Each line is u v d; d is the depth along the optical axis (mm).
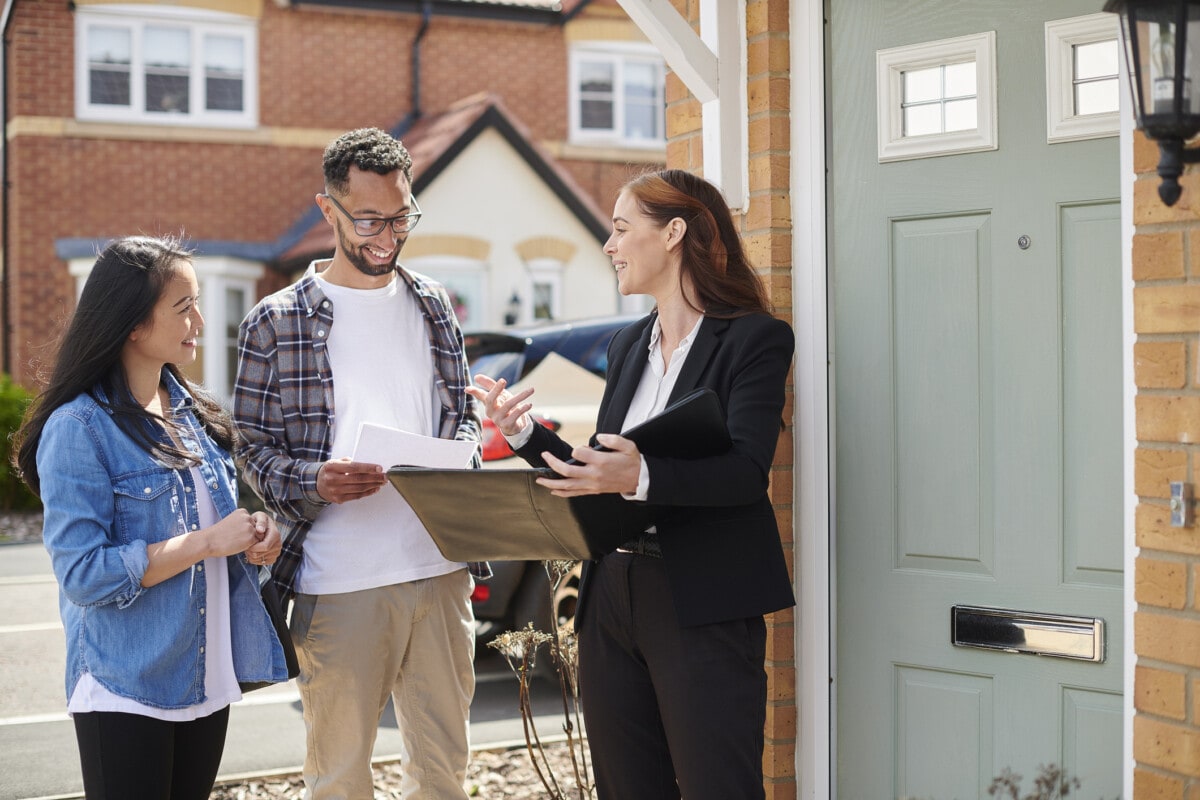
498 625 6516
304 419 3113
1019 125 3043
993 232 3092
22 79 14438
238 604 2730
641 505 2510
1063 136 2969
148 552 2475
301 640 3119
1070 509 2971
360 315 3188
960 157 3143
